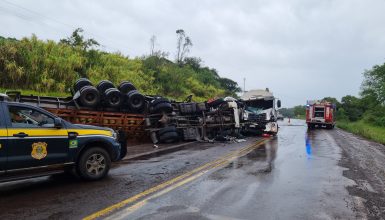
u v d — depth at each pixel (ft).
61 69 78.13
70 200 20.97
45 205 19.93
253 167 33.32
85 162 25.71
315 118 118.11
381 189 25.29
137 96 55.88
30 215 18.13
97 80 86.84
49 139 23.65
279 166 34.24
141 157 39.75
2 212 18.62
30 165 22.77
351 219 18.44
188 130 60.18
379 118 146.30
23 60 74.74
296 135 79.25
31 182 25.85
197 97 151.64
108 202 20.56
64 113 49.06
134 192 22.91
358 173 31.35
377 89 170.81
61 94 73.10
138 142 57.11
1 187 24.26
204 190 23.73
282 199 21.89
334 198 22.41
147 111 57.52
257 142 60.18
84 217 17.87
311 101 121.49
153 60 145.59
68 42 100.89
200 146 52.80
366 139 77.77
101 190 23.41
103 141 26.63
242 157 40.32
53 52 82.89
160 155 41.63
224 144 56.13
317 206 20.58
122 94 54.49
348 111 212.43
